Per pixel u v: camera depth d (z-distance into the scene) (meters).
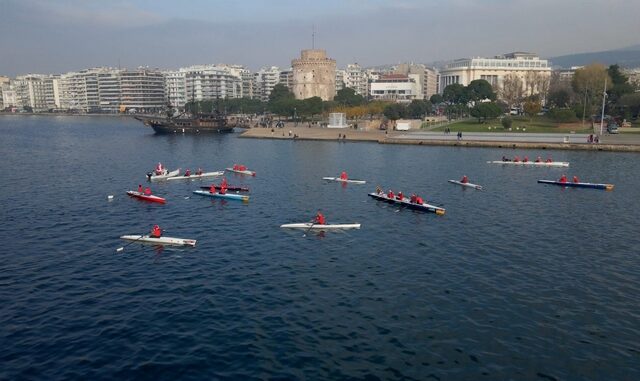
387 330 32.50
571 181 84.56
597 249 48.44
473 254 46.91
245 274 41.97
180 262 44.88
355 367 28.39
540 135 147.62
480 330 32.50
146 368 28.31
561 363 28.92
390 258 45.88
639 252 47.59
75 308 35.69
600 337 31.78
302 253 47.34
